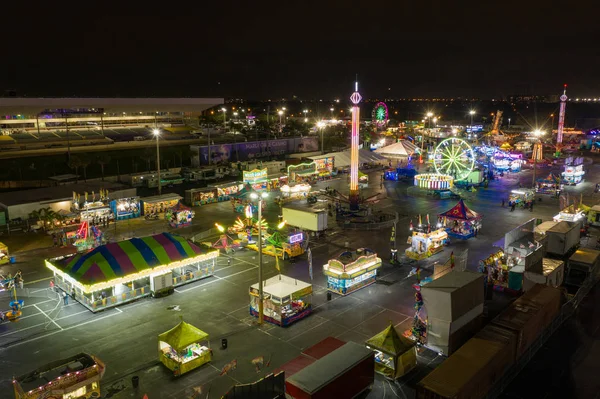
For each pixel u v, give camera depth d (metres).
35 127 122.31
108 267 35.75
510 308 29.78
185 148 112.88
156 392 24.88
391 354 25.72
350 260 38.41
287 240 47.16
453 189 80.75
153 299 37.12
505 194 79.50
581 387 25.33
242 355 28.50
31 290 38.56
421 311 30.03
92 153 106.31
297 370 25.23
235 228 53.16
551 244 46.62
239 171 96.25
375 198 75.75
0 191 78.19
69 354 28.89
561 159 121.06
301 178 87.94
